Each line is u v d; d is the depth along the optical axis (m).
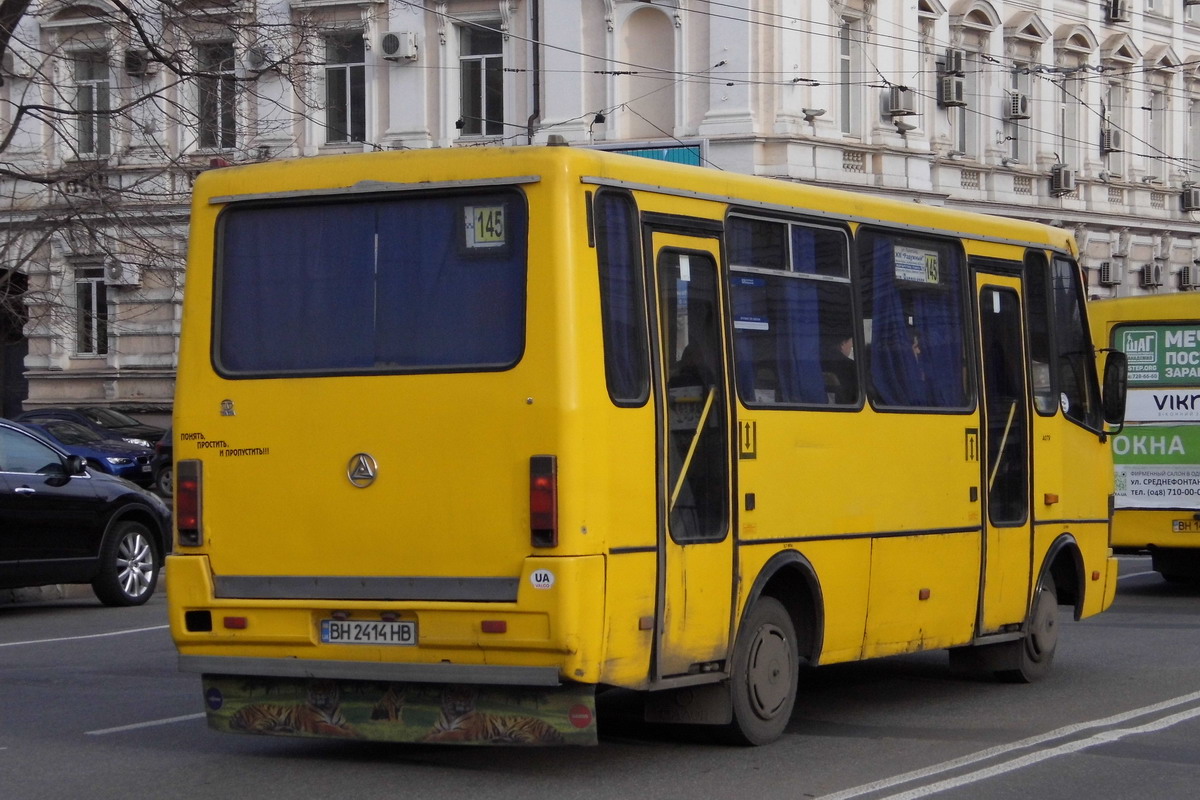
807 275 9.27
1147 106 43.84
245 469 8.15
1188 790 7.95
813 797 7.70
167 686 11.31
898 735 9.45
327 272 8.14
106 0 23.73
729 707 8.64
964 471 10.54
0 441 15.56
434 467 7.74
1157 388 17.48
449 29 34.47
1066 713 10.26
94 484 16.47
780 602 9.09
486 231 7.81
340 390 7.98
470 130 34.66
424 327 7.88
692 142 32.16
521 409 7.59
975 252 10.89
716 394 8.45
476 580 7.64
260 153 27.47
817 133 33.06
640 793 7.80
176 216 25.14
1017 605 11.18
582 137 33.41
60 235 25.67
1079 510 11.92
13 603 17.36
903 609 9.94
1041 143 40.22
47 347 37.03
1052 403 11.62
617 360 7.80
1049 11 40.50
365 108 35.03
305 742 9.27
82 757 8.80
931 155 36.09
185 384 8.33
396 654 7.77
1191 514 17.28
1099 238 41.94
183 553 8.25
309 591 7.98
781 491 8.87
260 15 25.70
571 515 7.48
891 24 35.12
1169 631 14.58
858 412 9.55
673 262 8.27
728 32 32.25
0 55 22.44
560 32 33.53
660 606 7.96
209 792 7.89
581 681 7.52
